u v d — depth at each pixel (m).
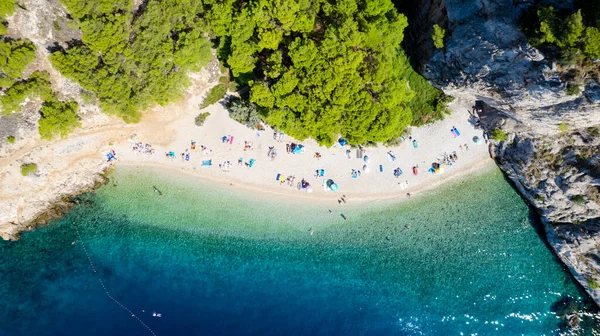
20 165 44.62
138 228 48.84
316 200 48.72
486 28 35.31
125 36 40.41
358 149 48.25
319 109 40.75
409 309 49.44
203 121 47.84
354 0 37.59
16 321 48.50
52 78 42.59
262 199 48.72
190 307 49.06
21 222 47.59
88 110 44.97
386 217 48.97
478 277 49.44
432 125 48.03
